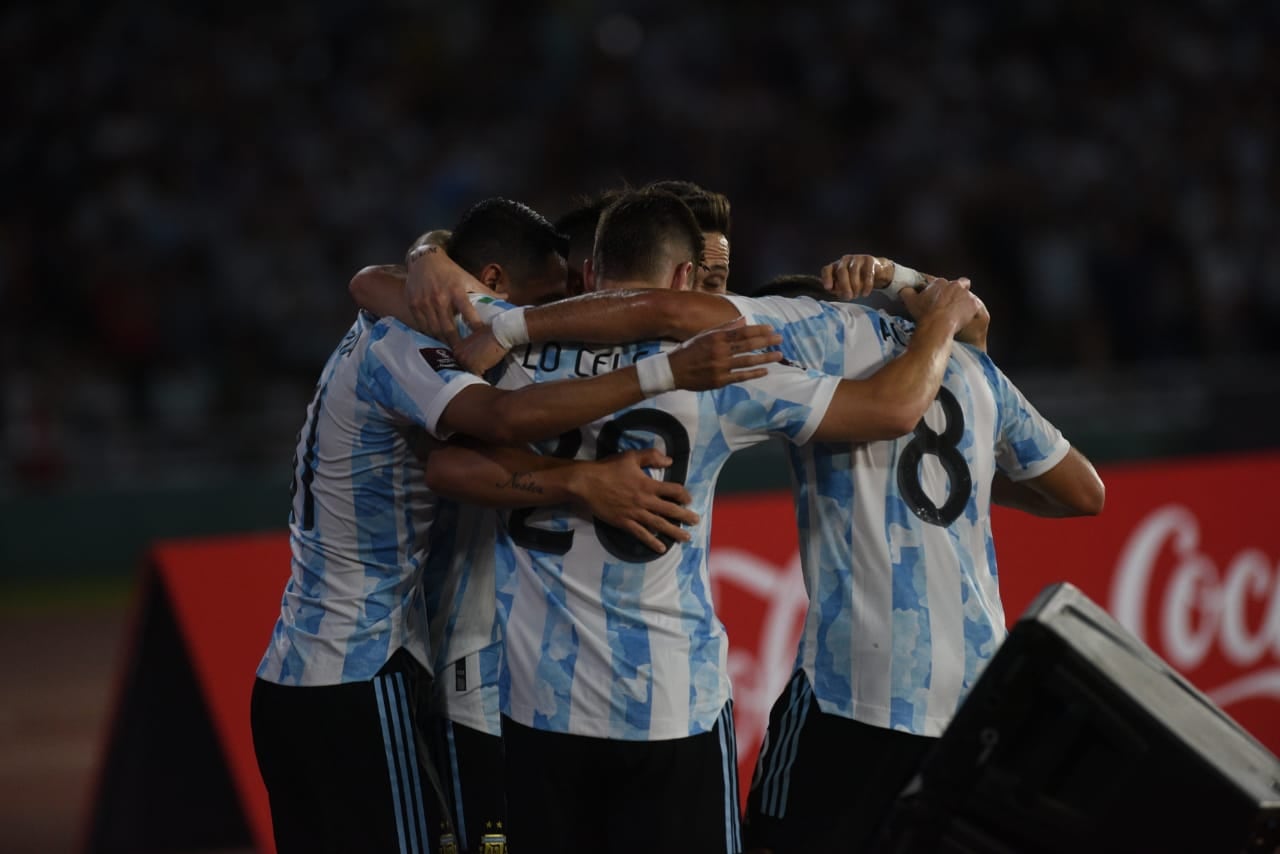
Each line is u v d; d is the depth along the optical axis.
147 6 48.16
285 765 11.22
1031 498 12.02
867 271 10.66
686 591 10.32
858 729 10.58
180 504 35.09
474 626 12.12
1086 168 47.47
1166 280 44.47
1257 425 38.19
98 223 41.84
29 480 34.66
